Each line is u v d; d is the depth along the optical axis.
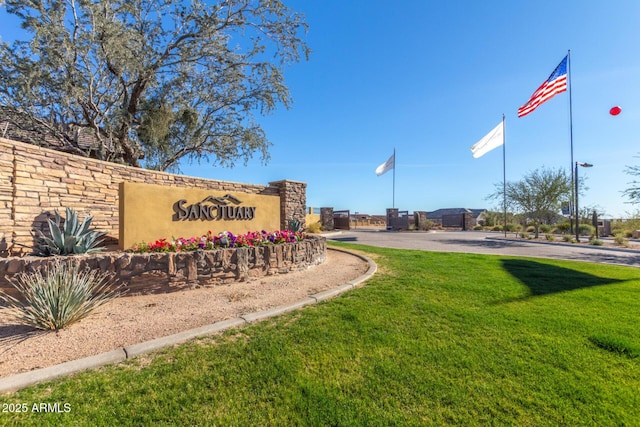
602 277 6.42
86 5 8.82
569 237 16.06
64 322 3.49
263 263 6.25
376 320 3.85
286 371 2.65
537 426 2.02
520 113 16.47
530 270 7.14
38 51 8.52
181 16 11.53
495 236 20.09
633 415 2.11
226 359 2.84
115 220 7.66
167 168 13.97
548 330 3.57
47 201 6.26
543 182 17.89
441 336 3.39
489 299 4.79
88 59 9.67
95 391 2.34
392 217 27.31
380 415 2.11
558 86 14.45
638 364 2.80
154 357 2.88
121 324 3.68
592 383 2.49
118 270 4.77
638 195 13.16
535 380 2.54
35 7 8.47
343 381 2.51
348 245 12.82
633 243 14.57
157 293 4.98
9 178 5.66
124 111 10.63
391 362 2.81
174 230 7.35
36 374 2.47
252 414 2.12
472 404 2.23
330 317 3.96
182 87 12.45
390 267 7.49
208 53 12.45
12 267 4.28
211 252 5.47
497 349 3.08
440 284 5.73
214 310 4.22
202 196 8.05
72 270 4.21
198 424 2.02
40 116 10.43
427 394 2.35
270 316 4.02
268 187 12.69
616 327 3.63
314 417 2.10
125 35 9.66
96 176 7.26
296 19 12.87
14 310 3.80
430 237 18.78
